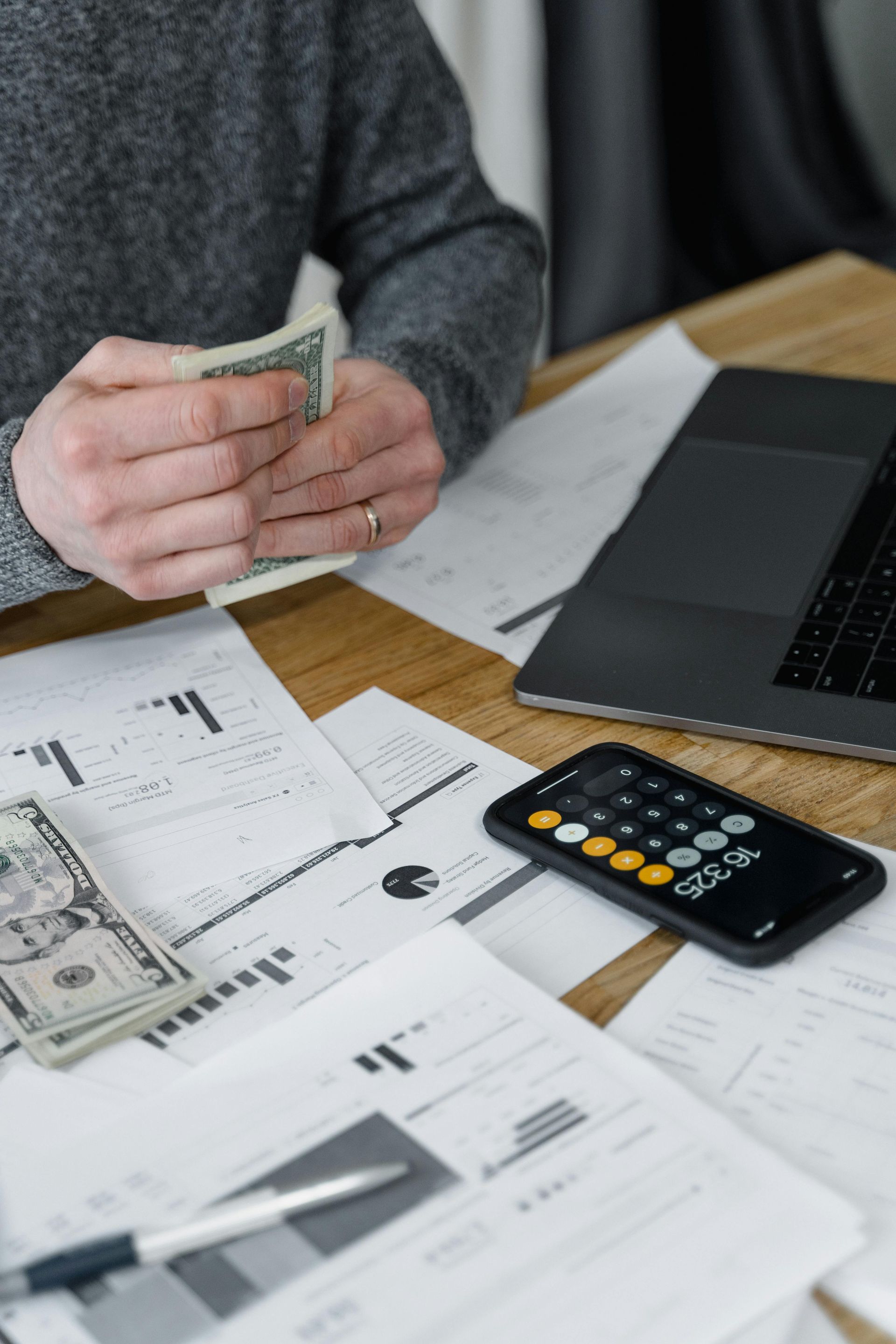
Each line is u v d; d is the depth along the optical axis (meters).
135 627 0.68
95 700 0.62
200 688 0.62
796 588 0.62
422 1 1.58
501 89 1.68
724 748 0.55
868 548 0.65
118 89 0.81
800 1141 0.36
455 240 0.94
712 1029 0.41
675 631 0.60
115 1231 0.34
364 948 0.45
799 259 1.77
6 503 0.57
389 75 0.92
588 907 0.46
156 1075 0.40
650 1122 0.36
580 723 0.57
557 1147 0.35
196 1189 0.35
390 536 0.67
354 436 0.61
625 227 1.72
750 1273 0.32
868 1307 0.32
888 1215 0.34
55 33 0.78
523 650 0.64
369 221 0.97
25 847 0.50
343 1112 0.37
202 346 0.94
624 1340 0.30
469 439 0.79
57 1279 0.33
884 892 0.46
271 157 0.91
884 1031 0.40
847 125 1.79
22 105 0.79
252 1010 0.43
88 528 0.54
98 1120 0.39
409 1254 0.33
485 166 1.75
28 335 0.85
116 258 0.87
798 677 0.56
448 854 0.50
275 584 0.63
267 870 0.50
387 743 0.58
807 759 0.54
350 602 0.70
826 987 0.42
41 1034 0.41
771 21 1.62
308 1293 0.32
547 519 0.77
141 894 0.49
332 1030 0.40
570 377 0.97
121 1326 0.32
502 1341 0.30
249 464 0.54
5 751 0.58
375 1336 0.31
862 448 0.75
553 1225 0.33
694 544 0.67
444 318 0.82
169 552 0.55
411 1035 0.40
